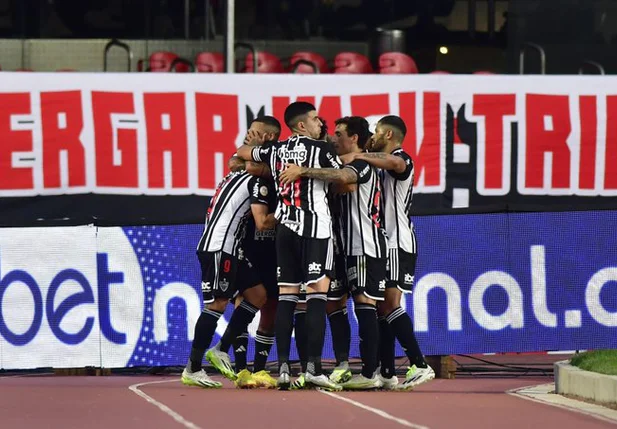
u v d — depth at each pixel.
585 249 35.75
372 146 31.73
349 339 31.44
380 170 31.59
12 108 42.28
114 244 35.00
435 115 43.53
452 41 64.69
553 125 43.91
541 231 35.69
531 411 25.47
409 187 31.61
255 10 63.44
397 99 43.44
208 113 43.03
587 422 23.58
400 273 31.41
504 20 64.19
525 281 35.62
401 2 65.31
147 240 35.06
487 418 24.02
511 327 35.56
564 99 43.94
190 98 42.97
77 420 23.31
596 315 35.78
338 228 30.80
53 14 61.88
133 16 62.59
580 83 43.97
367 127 31.55
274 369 38.09
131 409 25.25
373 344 30.48
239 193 31.39
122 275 35.00
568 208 35.69
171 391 29.81
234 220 31.34
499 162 43.81
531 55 63.25
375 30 64.12
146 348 35.09
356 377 30.70
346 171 29.50
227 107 43.12
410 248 31.64
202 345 31.45
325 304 29.84
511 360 42.59
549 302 35.66
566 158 44.00
